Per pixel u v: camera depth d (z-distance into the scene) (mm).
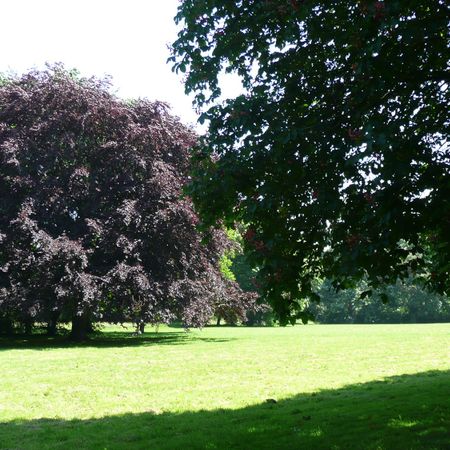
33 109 23422
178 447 6258
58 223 23984
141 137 23266
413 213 5090
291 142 5891
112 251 22125
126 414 8305
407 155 5078
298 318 6035
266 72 6652
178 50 7254
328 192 5535
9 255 22094
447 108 6164
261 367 13953
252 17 6590
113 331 35500
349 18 6133
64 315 24203
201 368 13805
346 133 5617
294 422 7324
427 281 6609
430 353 17266
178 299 23516
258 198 5945
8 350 19578
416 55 5688
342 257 5363
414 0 5191
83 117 22797
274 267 5707
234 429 7098
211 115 6547
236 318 29266
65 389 10625
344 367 13820
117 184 23859
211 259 25719
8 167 22641
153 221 22047
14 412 8508
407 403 8227
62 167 24156
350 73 6098
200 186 6281
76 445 6477
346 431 6656
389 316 66375
